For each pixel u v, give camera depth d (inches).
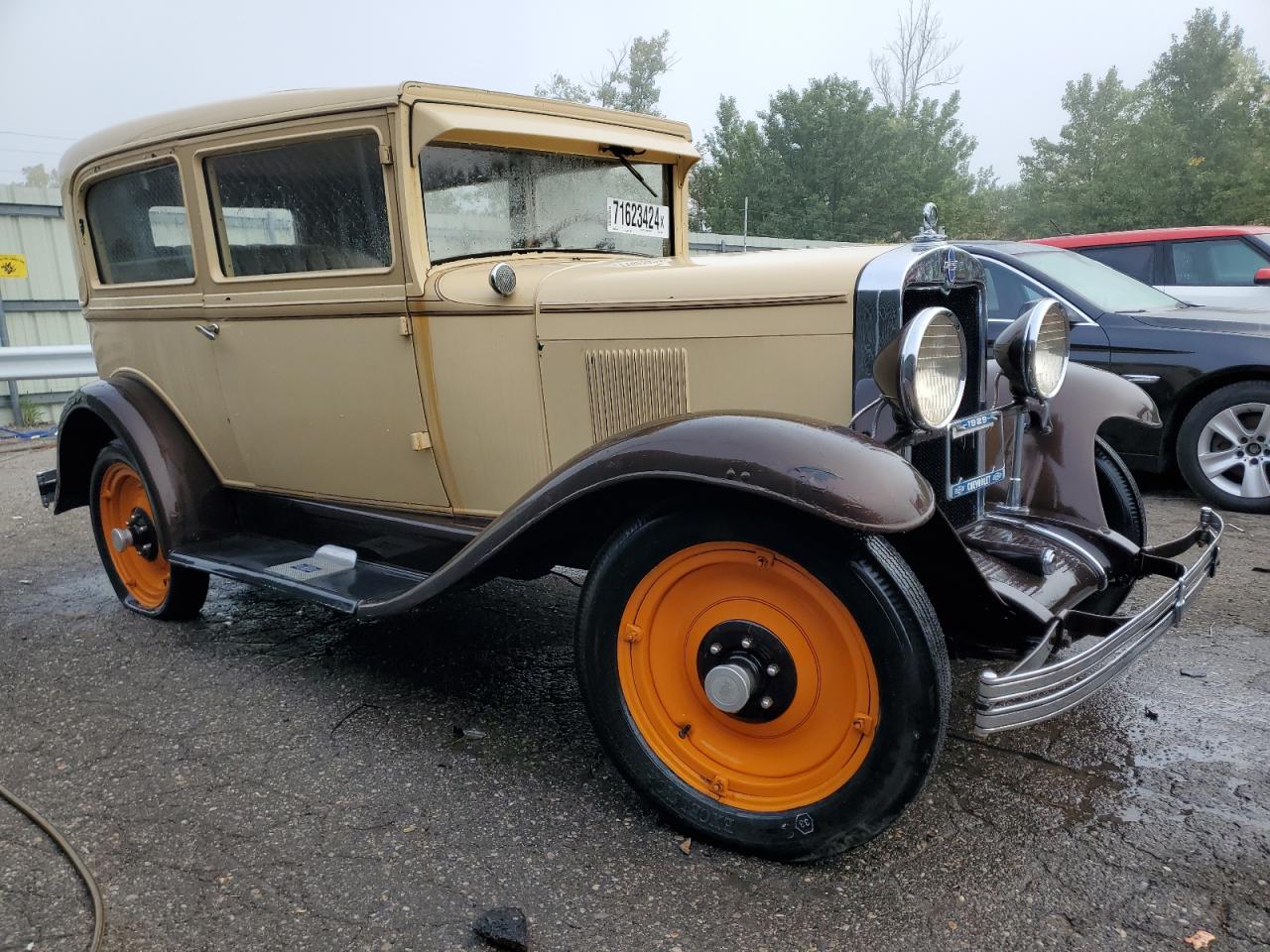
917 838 84.4
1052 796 91.0
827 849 78.2
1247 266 279.7
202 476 137.0
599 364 103.0
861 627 73.7
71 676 125.6
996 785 93.1
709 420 79.4
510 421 109.5
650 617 84.6
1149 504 207.5
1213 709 109.3
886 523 69.6
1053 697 77.0
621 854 83.1
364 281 111.0
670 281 99.5
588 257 127.3
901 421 88.5
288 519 135.6
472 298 106.4
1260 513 195.8
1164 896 75.8
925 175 1205.1
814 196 1157.1
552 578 162.6
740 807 81.8
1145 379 204.8
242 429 130.7
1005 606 86.0
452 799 92.7
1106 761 97.7
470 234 113.8
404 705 114.3
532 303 105.3
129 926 74.6
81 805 92.9
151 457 132.8
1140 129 1214.3
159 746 105.3
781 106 1166.3
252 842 86.0
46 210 344.8
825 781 79.1
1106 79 1488.7
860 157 1155.3
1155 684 116.0
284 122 111.1
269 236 119.1
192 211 124.2
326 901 77.1
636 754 85.7
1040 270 219.8
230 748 104.3
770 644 79.6
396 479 120.3
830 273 91.9
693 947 71.0
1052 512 116.2
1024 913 74.0
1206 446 201.3
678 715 85.9
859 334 89.9
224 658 130.5
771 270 95.8
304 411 122.8
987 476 108.5
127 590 151.3
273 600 156.0
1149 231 298.4
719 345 96.7
